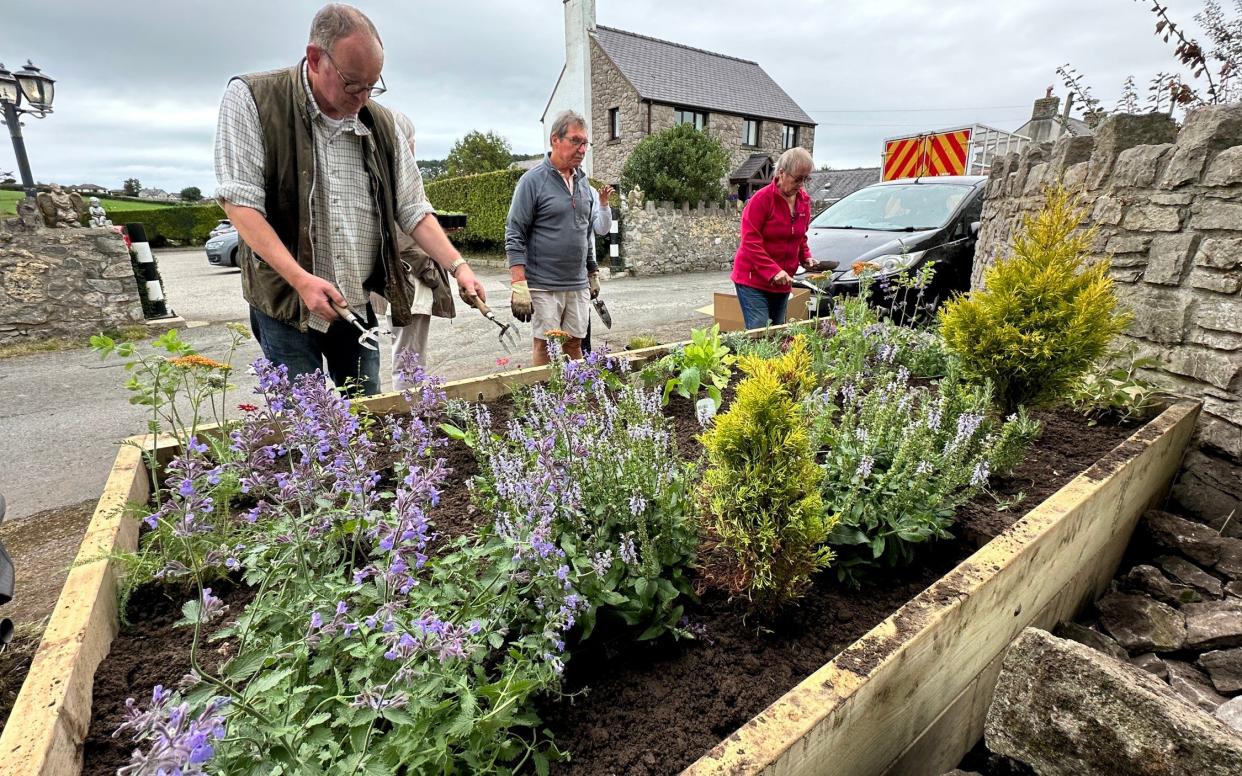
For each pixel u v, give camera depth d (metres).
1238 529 2.80
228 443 2.17
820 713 1.17
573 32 24.08
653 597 1.61
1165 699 1.26
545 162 3.62
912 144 11.70
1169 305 2.99
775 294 4.44
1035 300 2.52
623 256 13.91
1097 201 3.36
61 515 3.21
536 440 2.06
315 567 1.58
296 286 2.13
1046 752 1.40
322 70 2.04
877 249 5.60
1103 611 2.45
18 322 7.07
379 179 2.45
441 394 2.56
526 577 1.44
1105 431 2.97
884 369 3.27
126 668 1.45
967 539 2.09
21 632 2.02
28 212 7.18
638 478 1.75
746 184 24.25
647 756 1.30
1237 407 2.76
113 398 5.28
